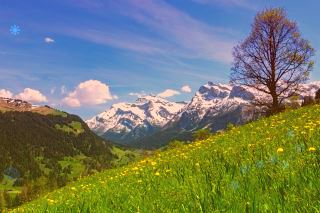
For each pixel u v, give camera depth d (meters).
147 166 13.88
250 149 8.70
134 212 4.74
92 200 6.73
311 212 2.89
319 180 3.79
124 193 7.09
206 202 3.88
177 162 11.76
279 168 4.76
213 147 14.42
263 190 4.14
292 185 3.94
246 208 3.29
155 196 5.74
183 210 3.98
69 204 7.11
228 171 5.85
